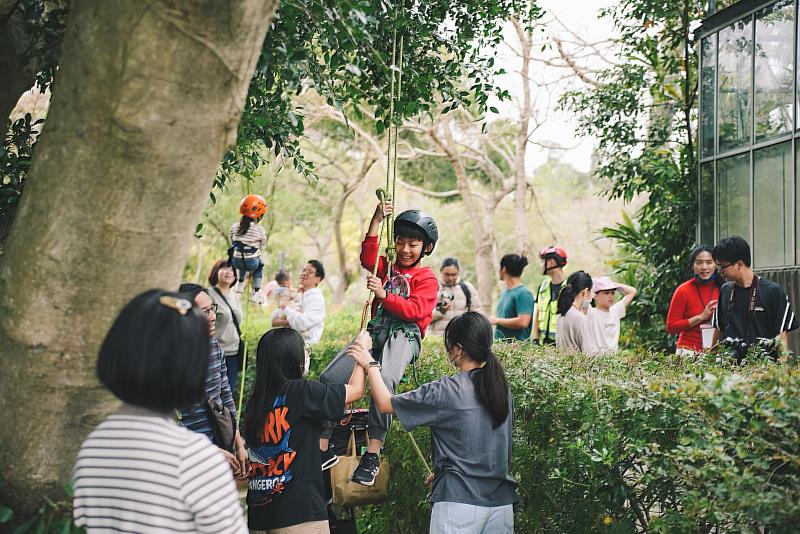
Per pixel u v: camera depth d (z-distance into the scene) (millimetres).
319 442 3662
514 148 22641
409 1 4070
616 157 10867
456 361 3619
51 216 2209
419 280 4262
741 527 2734
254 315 10281
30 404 2385
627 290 6672
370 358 3775
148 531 1903
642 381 3400
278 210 21938
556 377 3898
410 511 5055
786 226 8211
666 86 10719
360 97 3707
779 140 8242
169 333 1962
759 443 2723
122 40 2021
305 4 3062
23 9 3525
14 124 3795
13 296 2297
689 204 9812
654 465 3145
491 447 3447
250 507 3631
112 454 1962
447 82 4289
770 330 5285
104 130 2084
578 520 3629
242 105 2207
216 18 2004
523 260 7711
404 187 20453
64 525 2396
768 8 8422
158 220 2209
